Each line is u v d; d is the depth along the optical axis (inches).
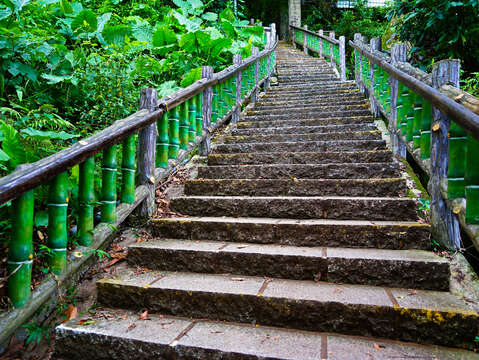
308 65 403.5
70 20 217.0
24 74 144.9
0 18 143.2
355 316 65.9
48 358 68.6
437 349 60.8
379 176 126.8
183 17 290.7
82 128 152.6
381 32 494.3
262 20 676.7
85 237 85.2
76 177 98.1
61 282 76.0
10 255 66.8
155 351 63.2
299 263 81.8
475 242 67.8
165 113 123.8
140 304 77.1
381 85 176.9
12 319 64.4
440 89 94.2
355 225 90.9
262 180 122.8
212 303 73.4
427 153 100.2
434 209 90.6
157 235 104.6
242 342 63.1
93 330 67.9
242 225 98.2
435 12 173.6
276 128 185.3
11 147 91.5
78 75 161.5
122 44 222.7
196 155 164.4
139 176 111.7
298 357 57.5
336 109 215.6
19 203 66.6
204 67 166.6
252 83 257.8
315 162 142.2
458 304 65.9
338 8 649.6
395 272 76.7
